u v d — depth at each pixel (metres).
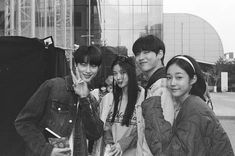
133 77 3.42
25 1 11.10
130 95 3.40
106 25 36.16
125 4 36.31
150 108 2.83
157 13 36.22
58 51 4.30
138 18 36.31
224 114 20.38
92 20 34.97
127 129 3.44
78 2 34.28
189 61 2.81
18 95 4.09
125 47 36.00
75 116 2.97
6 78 4.09
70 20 23.28
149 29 36.25
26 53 4.12
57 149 2.84
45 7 14.38
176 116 2.82
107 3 36.19
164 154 2.68
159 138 2.72
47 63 4.15
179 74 2.77
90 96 3.12
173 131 2.74
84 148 3.03
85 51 3.04
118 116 3.49
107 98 3.59
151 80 3.11
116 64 3.46
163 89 2.88
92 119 3.03
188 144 2.59
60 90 2.94
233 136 12.84
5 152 4.06
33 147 2.87
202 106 2.67
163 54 3.22
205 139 2.64
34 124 2.94
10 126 4.05
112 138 3.51
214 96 47.09
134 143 3.43
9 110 4.08
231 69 72.38
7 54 4.09
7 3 10.42
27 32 11.07
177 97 2.85
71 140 2.96
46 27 14.53
